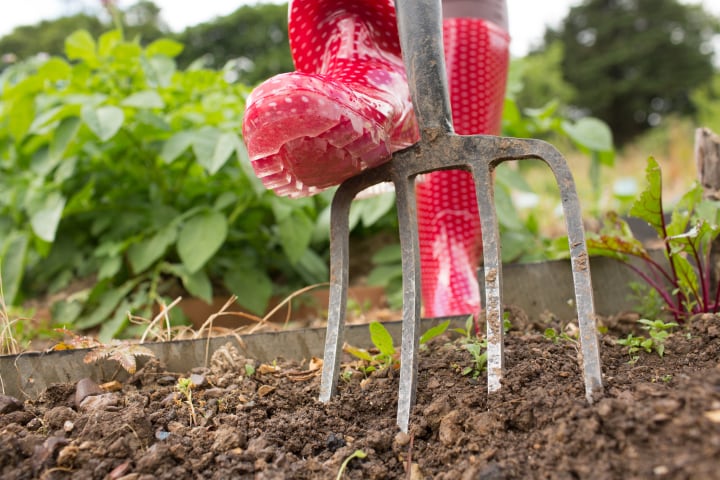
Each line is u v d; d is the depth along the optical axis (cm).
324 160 60
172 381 71
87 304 114
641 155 487
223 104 119
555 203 202
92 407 65
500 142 61
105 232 133
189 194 126
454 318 78
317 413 64
